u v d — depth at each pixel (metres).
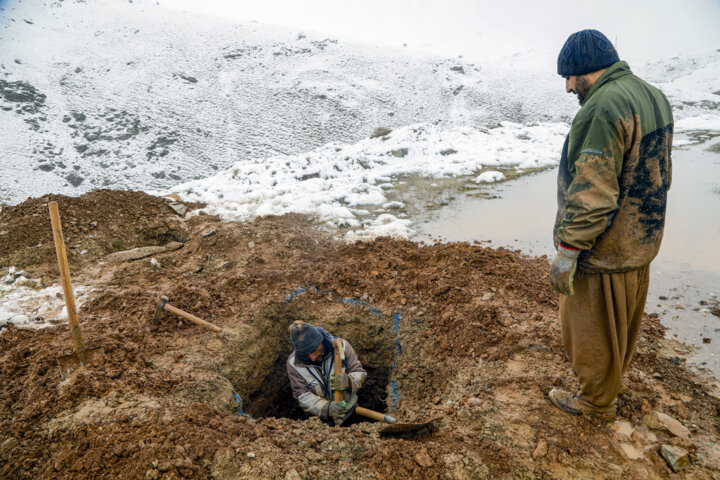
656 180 2.13
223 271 4.97
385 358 4.36
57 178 25.20
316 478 2.41
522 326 3.70
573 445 2.54
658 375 3.09
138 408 2.83
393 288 4.52
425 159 9.42
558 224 2.36
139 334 3.73
